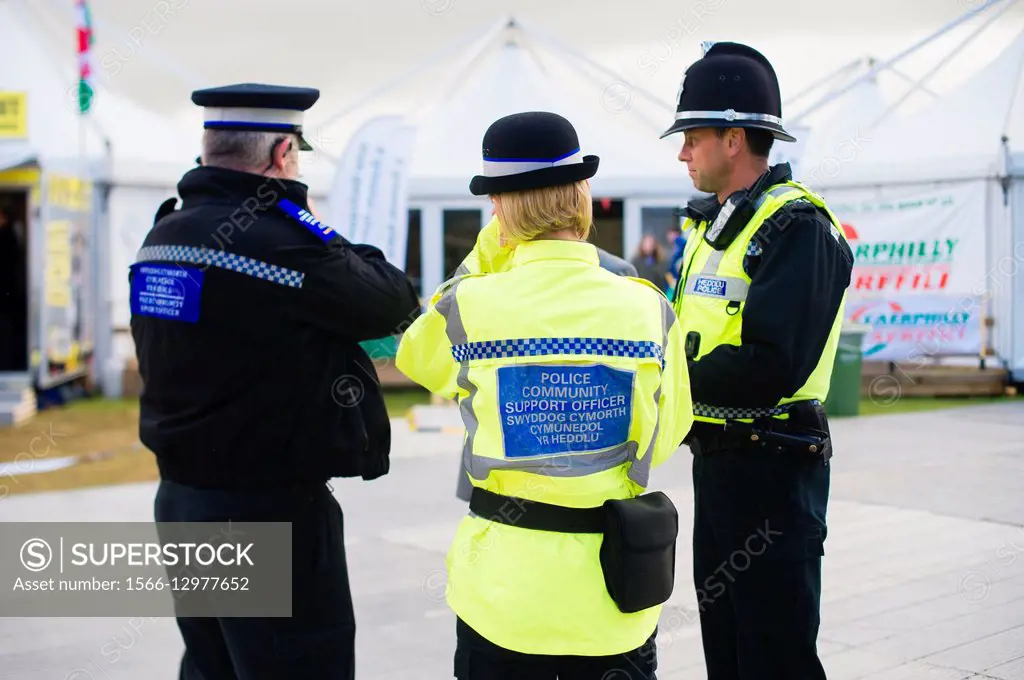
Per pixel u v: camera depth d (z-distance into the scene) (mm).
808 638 3033
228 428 2660
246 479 2689
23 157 12914
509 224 2461
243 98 2736
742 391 2891
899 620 4910
